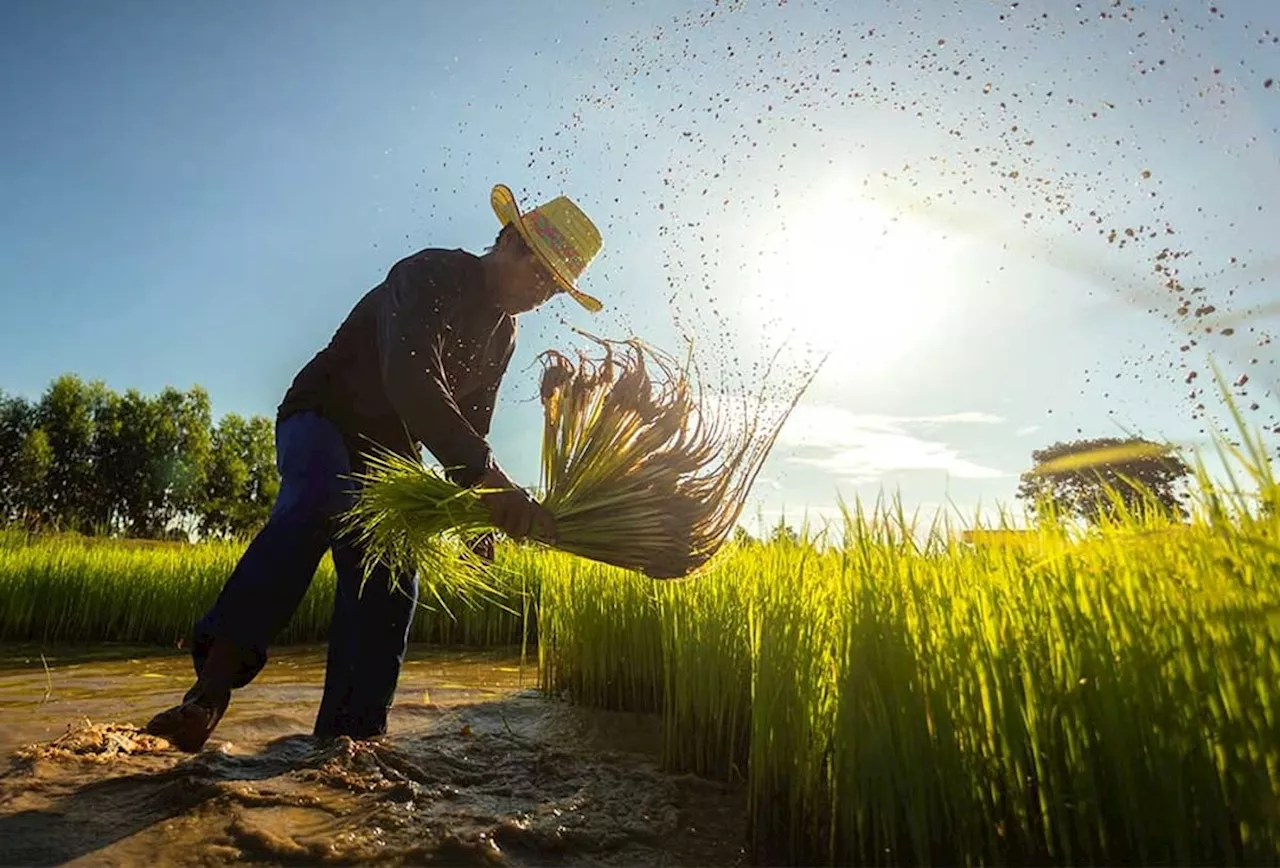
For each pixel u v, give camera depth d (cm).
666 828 237
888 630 221
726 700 299
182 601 923
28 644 885
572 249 308
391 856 201
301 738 327
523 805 245
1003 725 206
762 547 374
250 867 194
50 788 246
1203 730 184
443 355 308
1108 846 195
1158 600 197
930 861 205
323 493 295
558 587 470
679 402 279
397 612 328
